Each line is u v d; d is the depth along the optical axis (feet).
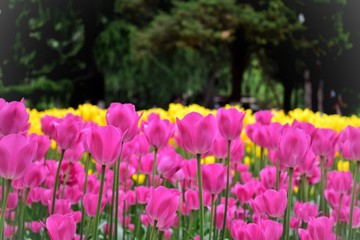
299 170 7.83
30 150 4.22
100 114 17.15
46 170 6.23
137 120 5.17
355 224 6.98
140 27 101.81
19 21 70.95
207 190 5.67
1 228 4.19
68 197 7.47
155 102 81.92
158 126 6.11
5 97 65.57
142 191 7.60
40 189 7.70
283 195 5.40
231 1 90.17
